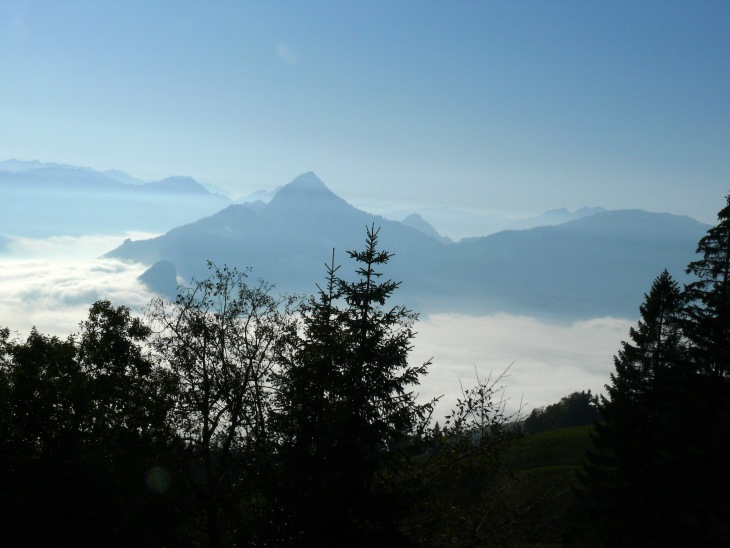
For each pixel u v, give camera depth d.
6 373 21.81
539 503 15.91
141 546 18.72
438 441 15.48
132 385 21.23
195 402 19.84
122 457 19.61
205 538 21.19
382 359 14.44
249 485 15.95
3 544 18.23
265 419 16.88
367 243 15.02
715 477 26.59
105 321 22.58
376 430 14.11
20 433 20.44
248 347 19.70
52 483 18.95
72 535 18.28
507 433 15.59
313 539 13.36
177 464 19.12
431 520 14.53
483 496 15.55
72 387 21.28
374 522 13.66
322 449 13.72
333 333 14.80
